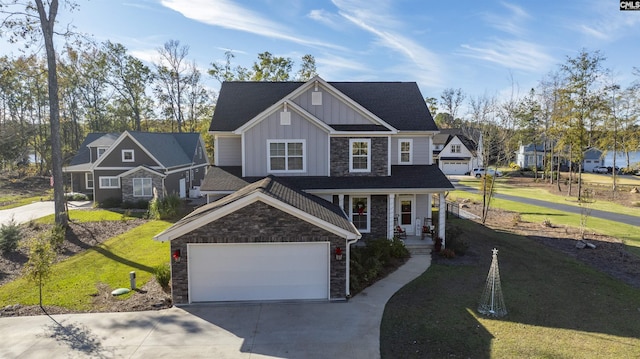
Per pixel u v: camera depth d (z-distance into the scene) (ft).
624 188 129.29
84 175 111.55
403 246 50.11
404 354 26.12
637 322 31.14
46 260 34.58
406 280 41.47
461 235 61.00
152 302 35.17
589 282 40.70
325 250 35.83
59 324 30.83
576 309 33.78
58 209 65.87
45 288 39.01
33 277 33.68
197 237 34.68
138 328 30.09
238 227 34.91
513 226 71.15
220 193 49.57
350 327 30.22
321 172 53.98
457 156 195.11
